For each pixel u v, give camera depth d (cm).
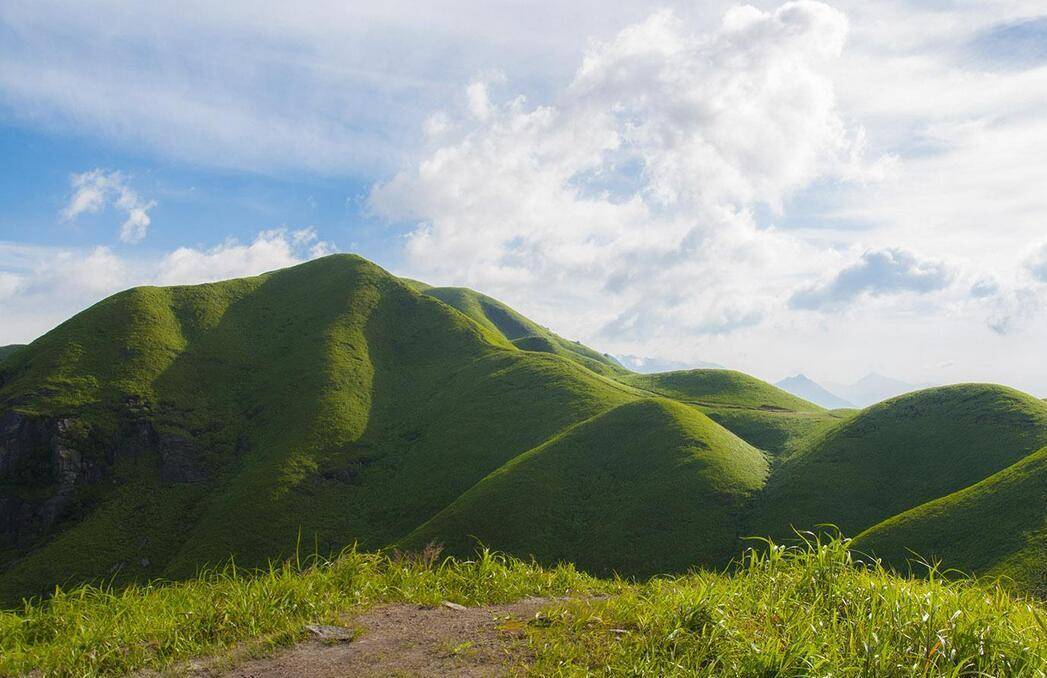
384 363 14925
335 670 623
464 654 646
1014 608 652
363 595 875
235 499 9894
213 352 14112
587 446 9100
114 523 9700
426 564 1015
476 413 11912
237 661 662
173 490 10556
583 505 7950
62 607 884
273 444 11656
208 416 12312
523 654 639
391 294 17388
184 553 8888
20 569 8806
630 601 778
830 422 11288
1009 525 5119
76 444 10750
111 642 719
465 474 10169
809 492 7825
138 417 11575
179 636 729
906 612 632
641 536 7200
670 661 591
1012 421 8306
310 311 16200
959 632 593
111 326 13725
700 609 667
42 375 12000
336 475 10575
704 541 7081
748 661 568
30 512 10131
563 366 13100
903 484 7950
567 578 1038
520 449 10431
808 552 782
